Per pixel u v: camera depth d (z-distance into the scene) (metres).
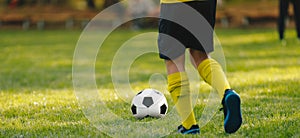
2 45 26.12
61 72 14.78
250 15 35.75
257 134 6.03
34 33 34.88
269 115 7.20
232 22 36.06
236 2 40.84
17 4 43.59
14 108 8.36
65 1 44.19
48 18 39.31
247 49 20.53
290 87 9.95
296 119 6.82
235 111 5.41
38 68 16.09
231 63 15.68
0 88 11.34
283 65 14.62
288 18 32.34
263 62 15.67
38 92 10.58
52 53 21.50
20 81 12.73
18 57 20.16
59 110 8.05
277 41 23.28
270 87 10.12
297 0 21.36
